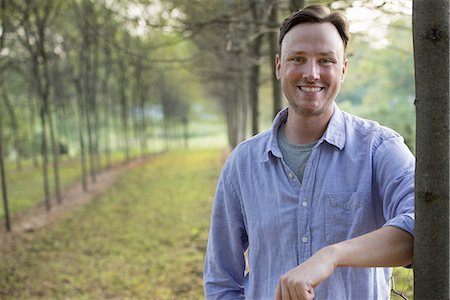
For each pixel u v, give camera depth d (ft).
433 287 3.77
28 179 57.47
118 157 92.38
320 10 4.81
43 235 29.71
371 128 4.93
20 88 67.21
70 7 40.47
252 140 5.47
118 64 72.90
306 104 4.80
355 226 4.67
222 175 5.68
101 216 34.96
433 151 3.68
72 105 88.48
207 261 5.98
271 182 5.10
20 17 34.35
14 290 20.08
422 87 3.70
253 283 5.21
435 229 3.73
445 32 3.59
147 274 21.42
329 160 4.86
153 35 60.95
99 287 20.11
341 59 4.86
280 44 5.08
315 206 4.82
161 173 60.49
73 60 58.03
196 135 184.85
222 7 21.66
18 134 70.54
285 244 4.92
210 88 91.04
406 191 4.35
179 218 32.60
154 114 139.33
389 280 5.36
